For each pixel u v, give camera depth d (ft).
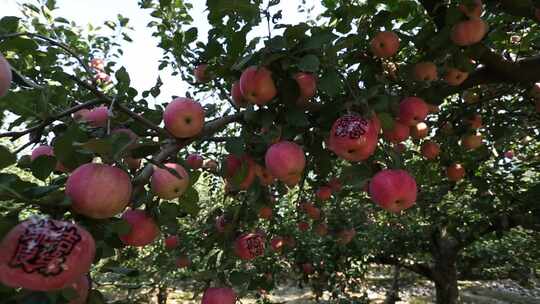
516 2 7.44
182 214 8.22
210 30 6.89
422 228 25.76
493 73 9.04
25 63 7.88
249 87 5.88
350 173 6.53
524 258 28.19
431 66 7.95
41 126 4.86
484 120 12.79
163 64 10.37
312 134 7.30
